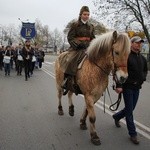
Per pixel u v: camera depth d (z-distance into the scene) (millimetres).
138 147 5895
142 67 6277
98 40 5918
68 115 8422
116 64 5469
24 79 18141
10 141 6145
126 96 6188
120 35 5473
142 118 8312
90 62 6047
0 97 11180
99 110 9125
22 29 26703
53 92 12727
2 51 24719
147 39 37031
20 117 8102
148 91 14586
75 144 6016
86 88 6039
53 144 6004
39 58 28062
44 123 7527
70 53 6766
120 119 7395
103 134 6684
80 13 6641
